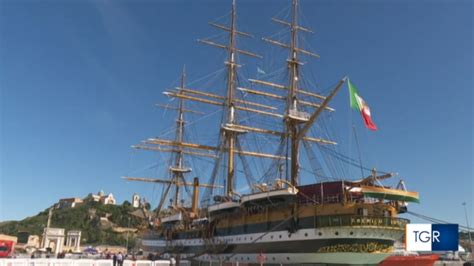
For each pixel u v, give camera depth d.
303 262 42.22
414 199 41.75
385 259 44.38
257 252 47.31
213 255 55.41
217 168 71.56
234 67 76.00
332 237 40.22
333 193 41.28
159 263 43.66
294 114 56.31
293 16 64.81
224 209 53.78
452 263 54.94
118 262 40.72
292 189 43.38
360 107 42.72
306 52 64.19
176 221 73.44
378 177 40.88
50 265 37.53
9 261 35.59
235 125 69.56
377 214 40.41
